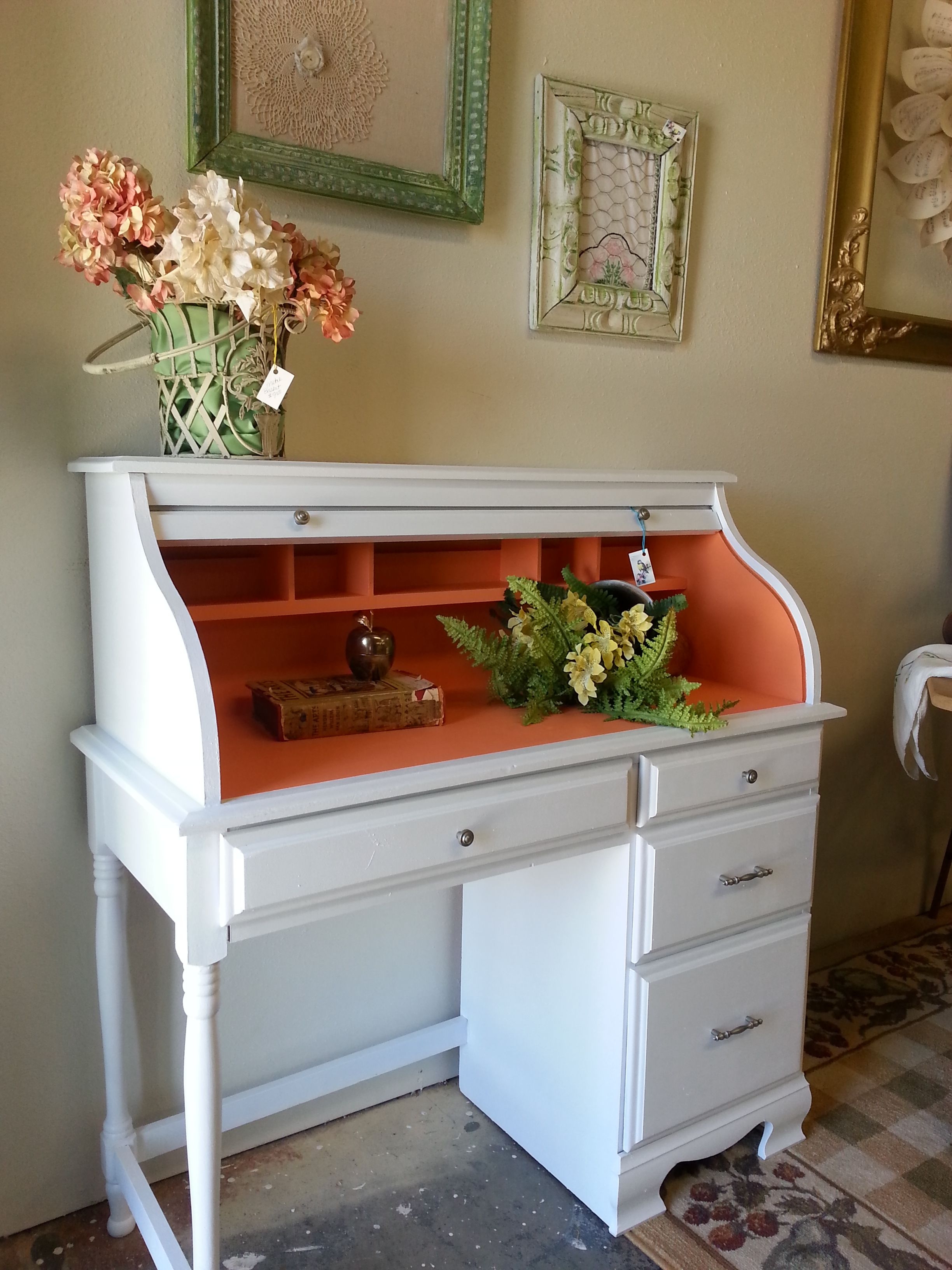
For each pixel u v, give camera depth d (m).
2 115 1.22
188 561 1.40
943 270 2.31
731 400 1.99
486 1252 1.42
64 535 1.34
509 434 1.70
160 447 1.39
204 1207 1.11
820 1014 2.10
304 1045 1.65
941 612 2.50
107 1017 1.39
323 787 1.09
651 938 1.39
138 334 1.36
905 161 2.13
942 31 2.09
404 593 1.41
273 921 1.07
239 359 1.19
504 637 1.47
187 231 1.10
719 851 1.46
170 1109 1.53
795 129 1.96
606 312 1.74
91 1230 1.44
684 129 1.75
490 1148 1.65
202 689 1.02
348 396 1.52
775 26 1.89
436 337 1.59
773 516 2.11
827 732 2.31
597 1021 1.46
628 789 1.34
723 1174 1.60
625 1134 1.44
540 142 1.62
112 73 1.28
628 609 1.54
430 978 1.78
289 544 1.24
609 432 1.82
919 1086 1.85
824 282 2.06
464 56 1.52
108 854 1.36
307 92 1.40
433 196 1.51
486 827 1.20
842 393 2.18
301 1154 1.62
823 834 2.37
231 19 1.33
